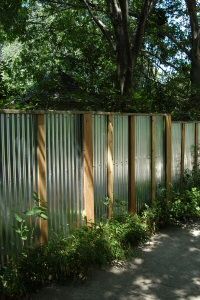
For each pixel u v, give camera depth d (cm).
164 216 743
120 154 715
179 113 1144
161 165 852
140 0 1583
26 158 505
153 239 669
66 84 1386
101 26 1385
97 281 504
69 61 1675
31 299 455
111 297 466
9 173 482
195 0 1508
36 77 1695
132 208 744
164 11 1655
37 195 508
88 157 619
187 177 952
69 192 586
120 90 1174
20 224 499
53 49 1777
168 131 862
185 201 819
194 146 1012
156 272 536
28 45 1772
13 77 1675
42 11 1758
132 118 739
